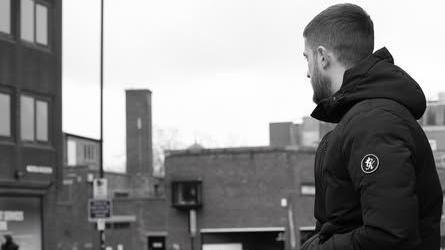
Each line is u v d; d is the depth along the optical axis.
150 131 71.75
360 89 2.91
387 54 2.99
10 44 28.86
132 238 53.69
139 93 71.62
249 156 49.97
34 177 29.64
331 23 3.03
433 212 2.93
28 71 29.72
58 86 31.25
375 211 2.67
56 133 31.06
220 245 50.53
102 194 26.36
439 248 2.95
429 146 2.90
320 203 3.04
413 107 2.88
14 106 28.92
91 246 55.41
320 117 3.13
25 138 29.39
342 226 2.87
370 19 3.07
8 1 29.00
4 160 28.27
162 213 52.81
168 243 52.31
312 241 2.96
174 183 51.47
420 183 2.86
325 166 2.92
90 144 68.31
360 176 2.74
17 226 28.89
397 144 2.73
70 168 56.72
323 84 3.07
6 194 28.38
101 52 31.09
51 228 30.56
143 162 71.06
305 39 3.13
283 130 65.56
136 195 66.44
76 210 55.84
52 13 31.27
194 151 51.00
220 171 50.47
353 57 3.01
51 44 31.14
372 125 2.78
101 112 30.42
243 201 50.09
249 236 50.50
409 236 2.64
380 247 2.66
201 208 50.91
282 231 49.50
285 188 49.53
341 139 2.86
